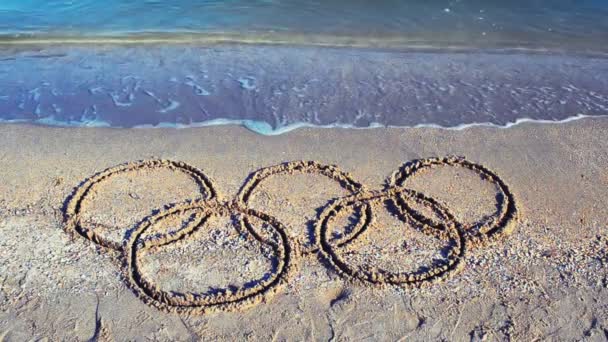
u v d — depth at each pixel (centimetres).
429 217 157
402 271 140
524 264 142
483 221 156
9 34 271
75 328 125
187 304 131
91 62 248
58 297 132
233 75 238
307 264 142
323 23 283
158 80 232
